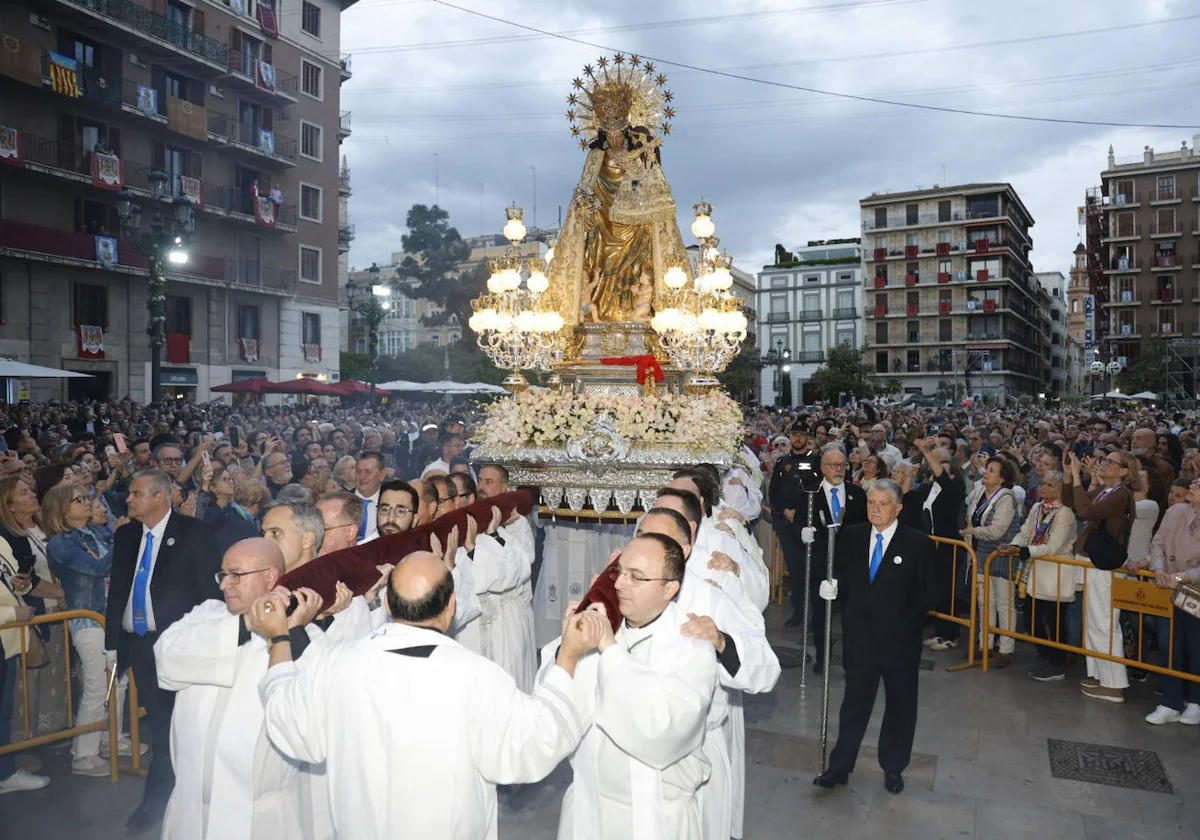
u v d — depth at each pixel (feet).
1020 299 245.65
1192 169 204.64
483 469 20.21
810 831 15.06
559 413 24.00
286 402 116.88
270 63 114.93
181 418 65.46
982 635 24.25
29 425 50.24
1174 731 19.62
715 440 24.12
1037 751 18.48
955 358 208.85
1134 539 23.95
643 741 9.10
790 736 19.35
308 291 122.11
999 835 14.88
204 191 104.88
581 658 10.28
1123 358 211.82
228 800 10.65
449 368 176.24
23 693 16.02
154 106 97.30
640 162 29.12
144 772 17.13
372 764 8.87
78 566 17.25
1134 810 15.78
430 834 8.76
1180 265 205.77
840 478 26.35
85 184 91.30
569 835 10.36
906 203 232.73
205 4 105.09
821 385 199.41
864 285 236.43
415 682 8.96
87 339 93.56
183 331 105.50
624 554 9.95
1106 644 21.67
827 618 17.71
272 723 9.48
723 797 11.84
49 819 15.15
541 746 8.94
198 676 10.61
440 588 9.37
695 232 27.84
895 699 16.46
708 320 26.18
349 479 25.16
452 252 208.54
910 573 16.42
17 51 83.35
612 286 29.14
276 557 10.60
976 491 27.37
